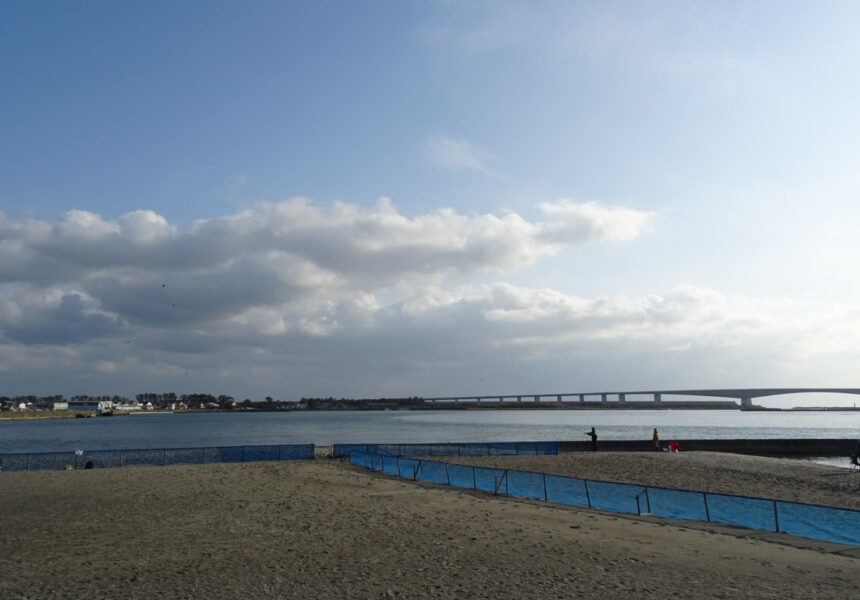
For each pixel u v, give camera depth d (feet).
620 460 147.95
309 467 131.23
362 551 51.98
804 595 39.42
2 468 127.03
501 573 44.70
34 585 42.04
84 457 135.23
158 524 65.46
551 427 525.34
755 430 451.12
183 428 586.45
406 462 113.80
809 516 58.80
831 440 209.97
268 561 48.65
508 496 87.40
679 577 43.60
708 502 66.64
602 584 41.70
